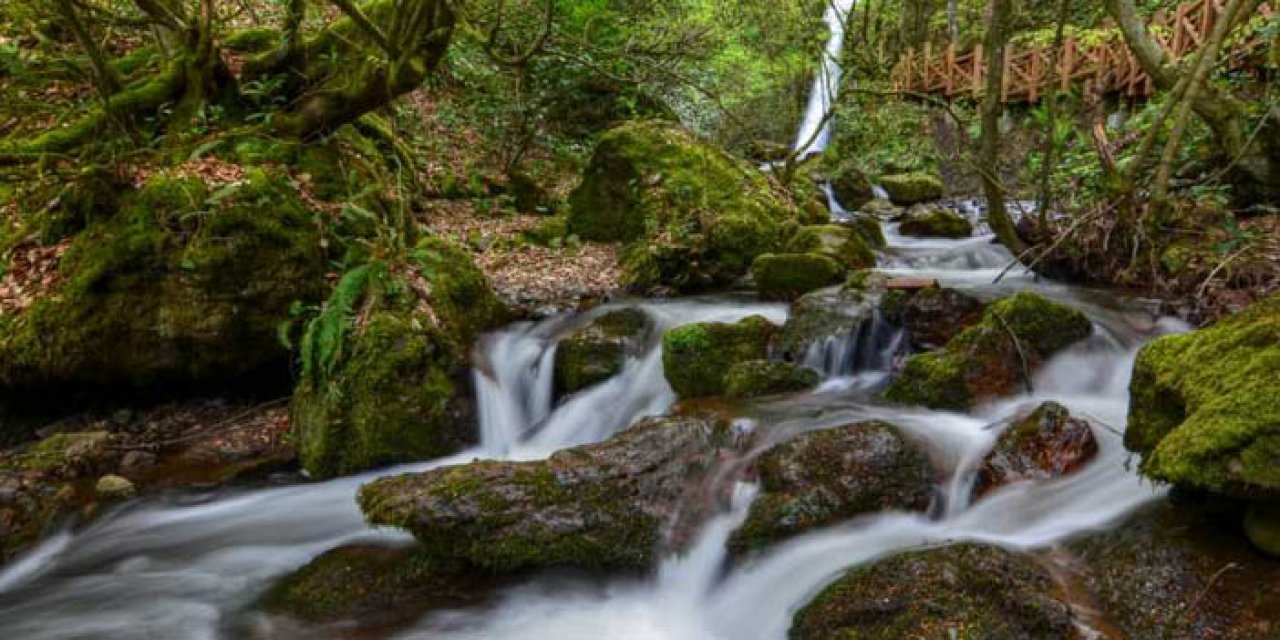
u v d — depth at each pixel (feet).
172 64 23.34
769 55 45.37
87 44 19.45
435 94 39.29
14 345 16.22
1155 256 19.26
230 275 16.92
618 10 39.91
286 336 16.71
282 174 20.93
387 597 11.41
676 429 13.11
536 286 23.93
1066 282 21.76
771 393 15.89
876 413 14.23
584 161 40.29
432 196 31.35
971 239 32.30
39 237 17.79
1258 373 8.80
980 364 14.62
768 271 22.68
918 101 49.24
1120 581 9.00
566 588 11.40
